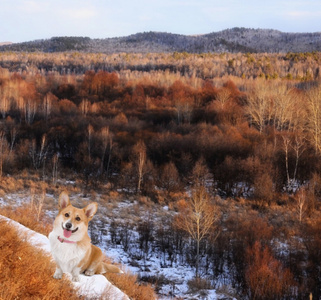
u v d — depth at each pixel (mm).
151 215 53094
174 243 43500
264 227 45281
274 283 33375
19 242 7949
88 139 80750
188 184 69438
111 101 139875
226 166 66062
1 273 6398
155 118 110562
